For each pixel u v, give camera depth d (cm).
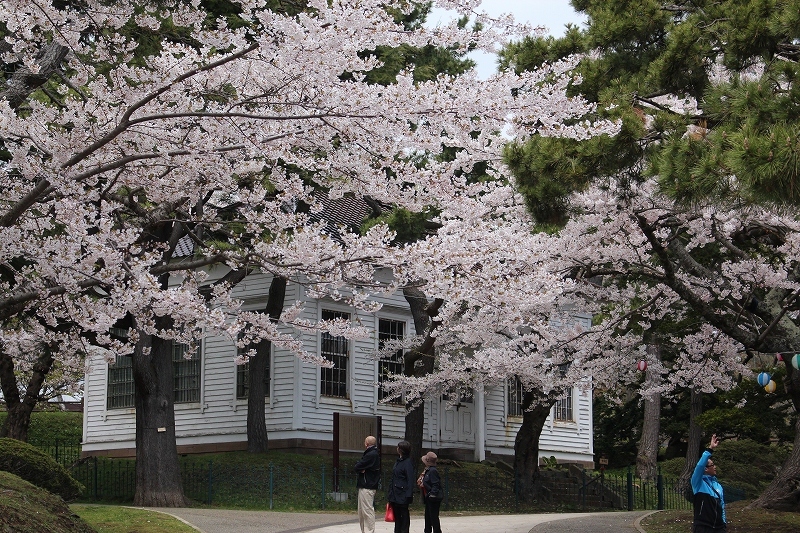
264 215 1148
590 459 2914
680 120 1204
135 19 1123
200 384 2400
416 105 969
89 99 1027
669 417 3719
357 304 1140
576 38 1388
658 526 1545
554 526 1544
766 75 1082
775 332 1427
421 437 2125
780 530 1428
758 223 1446
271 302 2130
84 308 1021
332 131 1045
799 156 848
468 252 1044
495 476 2344
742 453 3000
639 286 1750
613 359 1833
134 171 1137
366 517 1283
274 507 1817
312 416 2231
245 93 1030
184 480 1977
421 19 1600
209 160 1066
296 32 895
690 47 1243
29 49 1117
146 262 977
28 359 1444
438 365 2189
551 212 1298
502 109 983
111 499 1995
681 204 1039
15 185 1062
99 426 2534
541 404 2195
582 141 1217
